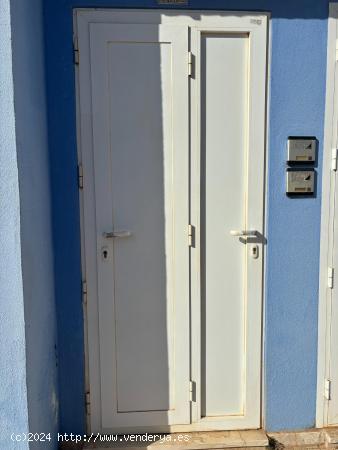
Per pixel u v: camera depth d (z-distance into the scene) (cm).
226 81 227
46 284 213
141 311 236
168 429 240
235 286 238
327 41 227
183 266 234
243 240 235
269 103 228
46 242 215
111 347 236
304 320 240
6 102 168
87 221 229
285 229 235
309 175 232
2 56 166
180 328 237
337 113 230
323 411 244
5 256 173
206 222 234
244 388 242
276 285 238
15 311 175
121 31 220
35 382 190
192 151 229
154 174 229
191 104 227
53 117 222
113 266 232
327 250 238
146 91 225
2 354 176
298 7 225
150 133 227
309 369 242
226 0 222
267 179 232
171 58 223
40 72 210
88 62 221
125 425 239
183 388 240
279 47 226
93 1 218
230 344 240
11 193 172
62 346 234
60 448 231
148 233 232
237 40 226
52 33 218
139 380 239
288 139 230
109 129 226
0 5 163
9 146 170
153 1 220
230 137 230
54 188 226
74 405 237
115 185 229
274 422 242
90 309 233
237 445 233
